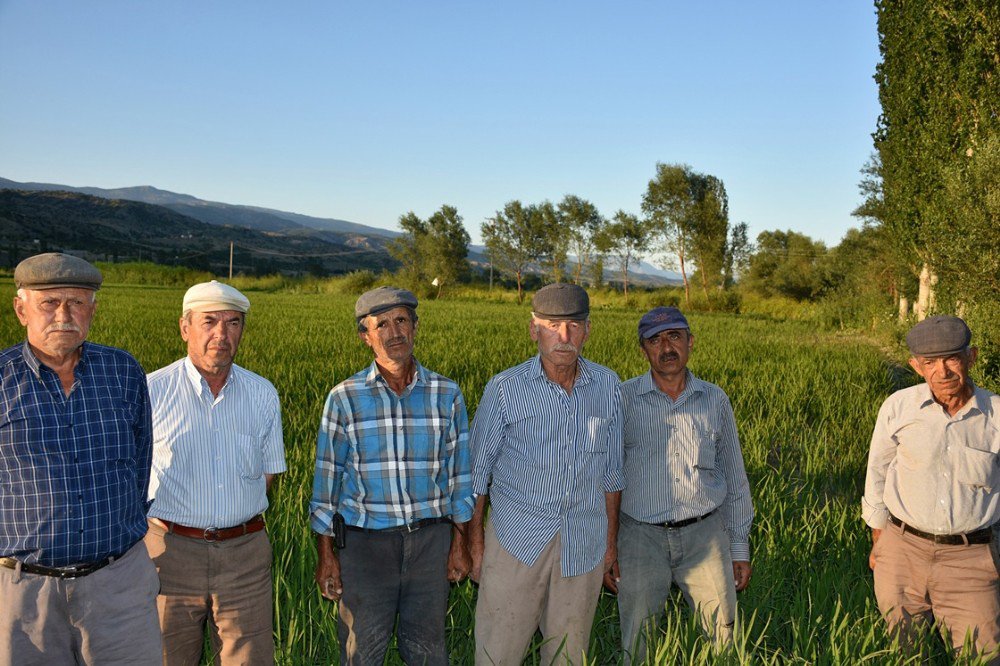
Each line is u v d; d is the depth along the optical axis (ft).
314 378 32.45
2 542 8.13
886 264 80.02
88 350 8.78
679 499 11.14
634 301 160.45
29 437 8.13
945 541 10.83
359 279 190.90
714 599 11.13
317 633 12.03
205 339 9.52
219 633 10.14
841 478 20.86
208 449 9.74
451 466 10.45
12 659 8.23
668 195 163.63
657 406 11.23
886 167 50.31
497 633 10.49
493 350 45.98
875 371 40.50
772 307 140.56
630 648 11.08
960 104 39.19
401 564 10.05
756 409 29.58
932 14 40.55
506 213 202.90
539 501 10.19
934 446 10.87
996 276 34.17
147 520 9.60
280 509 15.53
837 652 10.34
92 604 8.51
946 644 11.32
